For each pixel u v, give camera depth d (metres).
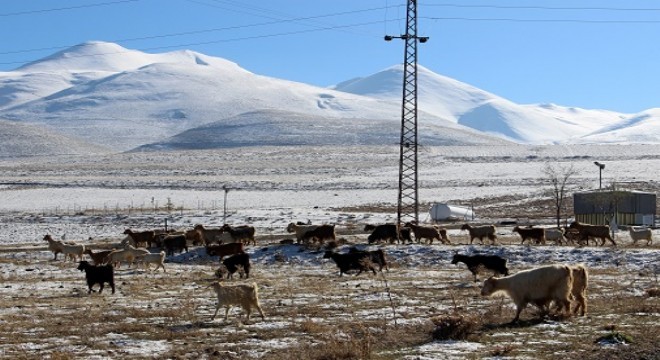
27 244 59.44
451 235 55.38
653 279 29.12
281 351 15.54
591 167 141.50
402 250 41.19
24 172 160.38
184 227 71.25
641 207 71.75
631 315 18.62
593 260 37.22
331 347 15.15
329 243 43.50
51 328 18.91
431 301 23.33
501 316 19.38
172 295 26.52
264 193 111.50
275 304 23.12
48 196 109.81
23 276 35.41
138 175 148.50
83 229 72.38
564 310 19.19
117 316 20.77
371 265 33.41
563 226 65.56
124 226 74.00
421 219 76.75
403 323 18.73
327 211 83.81
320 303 23.27
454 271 35.06
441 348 15.28
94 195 110.25
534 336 16.25
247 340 17.05
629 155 171.50
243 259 33.38
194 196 108.44
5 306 23.67
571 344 15.11
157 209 89.62
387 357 14.63
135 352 15.81
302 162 174.38
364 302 23.34
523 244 44.81
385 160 173.25
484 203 97.06
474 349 15.13
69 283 31.75
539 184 117.06
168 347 16.34
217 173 149.62
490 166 149.62
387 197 104.81
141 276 34.31
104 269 27.62
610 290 25.08
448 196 105.31
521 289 18.75
